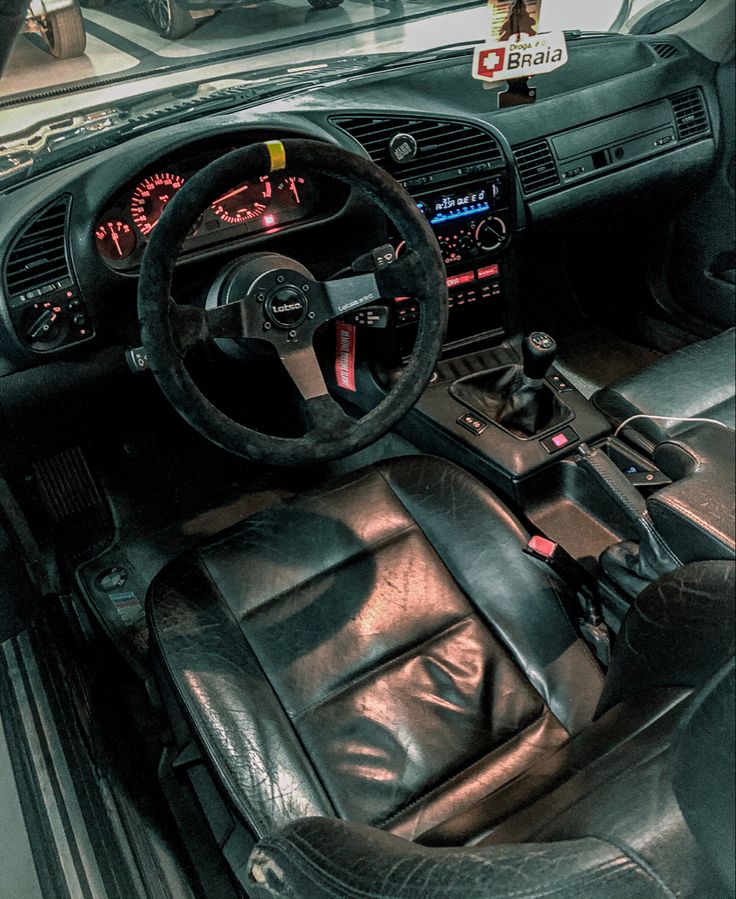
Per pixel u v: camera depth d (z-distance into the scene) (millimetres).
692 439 1327
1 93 1796
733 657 550
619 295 2551
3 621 1573
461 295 1993
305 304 1354
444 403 1935
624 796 644
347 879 714
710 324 2381
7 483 1886
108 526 2086
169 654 1286
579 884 572
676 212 2303
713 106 2150
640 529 1398
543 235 2086
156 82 2141
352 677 1302
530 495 1842
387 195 1307
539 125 1924
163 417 2117
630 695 982
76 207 1485
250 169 1203
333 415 1387
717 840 542
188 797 1456
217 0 2887
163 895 1222
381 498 1505
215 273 1675
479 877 616
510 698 1291
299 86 1850
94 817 1263
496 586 1403
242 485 2207
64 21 1835
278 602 1371
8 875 1314
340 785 1192
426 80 1932
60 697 1482
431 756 1220
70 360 1650
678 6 2250
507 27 1737
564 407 1900
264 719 1230
